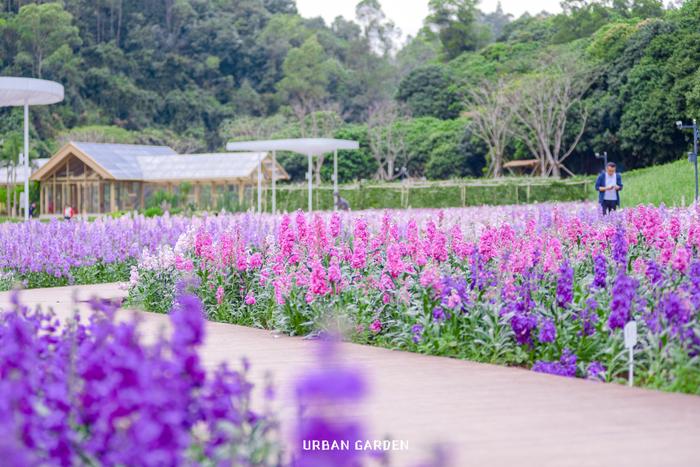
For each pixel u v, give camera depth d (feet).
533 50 287.69
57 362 12.08
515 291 25.00
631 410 17.56
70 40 341.21
